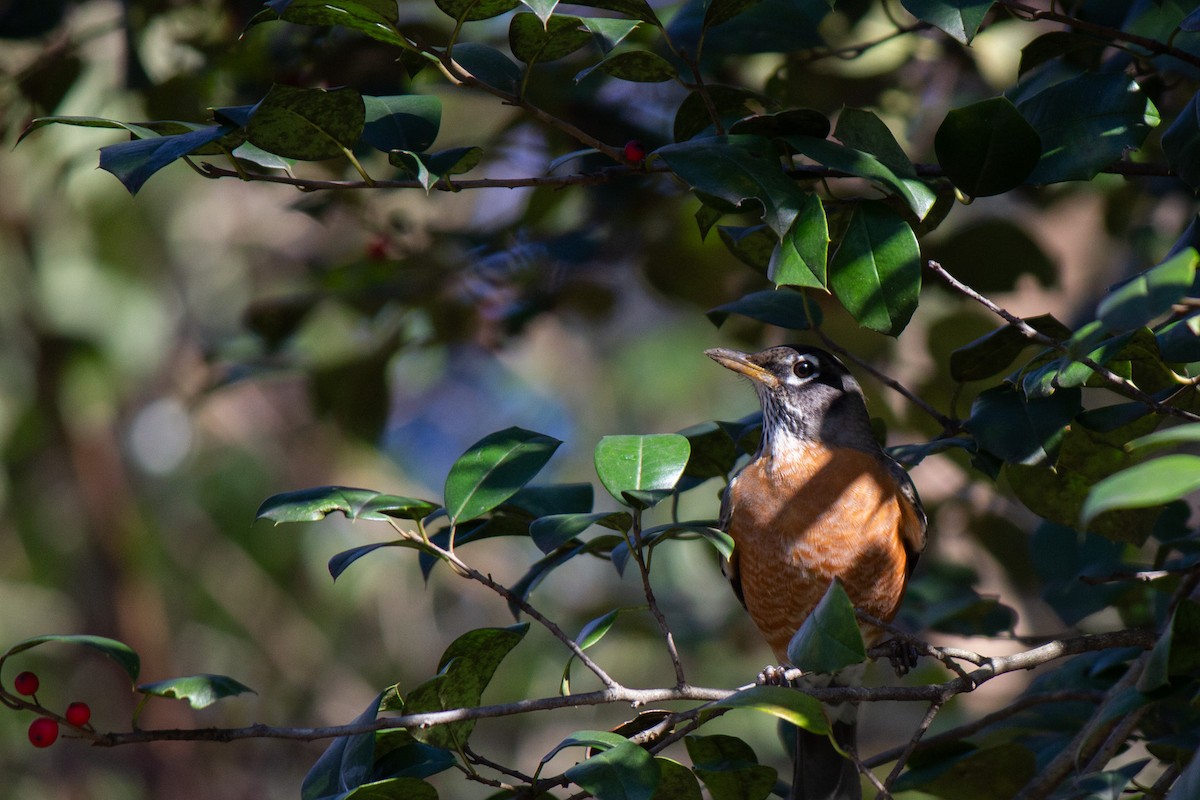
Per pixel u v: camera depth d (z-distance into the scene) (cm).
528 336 1280
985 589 1322
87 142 1274
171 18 1107
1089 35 687
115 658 574
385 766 627
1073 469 708
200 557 1766
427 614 1764
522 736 1650
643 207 1168
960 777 771
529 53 618
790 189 591
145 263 1598
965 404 1165
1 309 1539
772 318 756
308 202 1139
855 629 543
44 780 1703
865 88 1148
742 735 1520
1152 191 1048
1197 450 955
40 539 1727
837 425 835
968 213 1342
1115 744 672
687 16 890
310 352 1266
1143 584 885
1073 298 1472
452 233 1158
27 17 1046
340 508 629
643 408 1912
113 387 1591
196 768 1762
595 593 1727
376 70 1044
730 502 840
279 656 1748
